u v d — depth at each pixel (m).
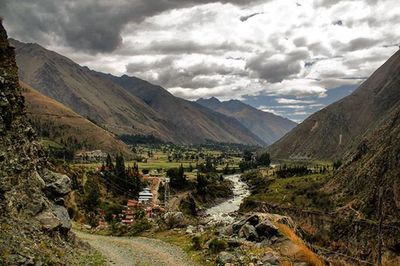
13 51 32.41
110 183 150.25
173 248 37.78
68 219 31.02
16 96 31.00
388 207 110.69
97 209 104.19
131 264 29.73
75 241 31.23
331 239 115.75
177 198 174.00
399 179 115.94
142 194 154.00
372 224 107.62
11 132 28.67
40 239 23.48
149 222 55.12
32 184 28.23
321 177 193.25
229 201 196.62
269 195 172.50
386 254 95.50
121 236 51.41
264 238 33.12
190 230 46.12
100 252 32.84
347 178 151.00
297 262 28.77
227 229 37.81
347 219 119.19
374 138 166.12
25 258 19.31
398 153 126.88
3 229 20.84
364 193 128.88
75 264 24.17
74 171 132.25
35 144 33.56
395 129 146.25
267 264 27.52
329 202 140.00
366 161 149.38
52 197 31.27
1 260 18.08
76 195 102.81
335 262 31.98
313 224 131.00
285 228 34.41
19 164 27.42
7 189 24.22
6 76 30.34
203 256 32.84
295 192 164.25
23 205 25.27
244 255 29.58
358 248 103.94
